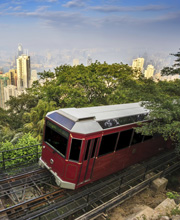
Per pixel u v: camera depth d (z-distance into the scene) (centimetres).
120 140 824
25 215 633
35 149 958
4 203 700
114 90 1973
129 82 1714
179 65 1116
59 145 728
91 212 684
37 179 786
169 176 1082
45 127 805
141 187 901
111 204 748
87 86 1905
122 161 882
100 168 783
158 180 955
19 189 774
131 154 918
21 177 787
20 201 690
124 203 838
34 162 931
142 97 973
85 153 692
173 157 1116
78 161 683
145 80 1756
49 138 786
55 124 743
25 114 1944
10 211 662
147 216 670
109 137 767
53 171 766
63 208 727
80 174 707
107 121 768
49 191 786
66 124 705
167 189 986
